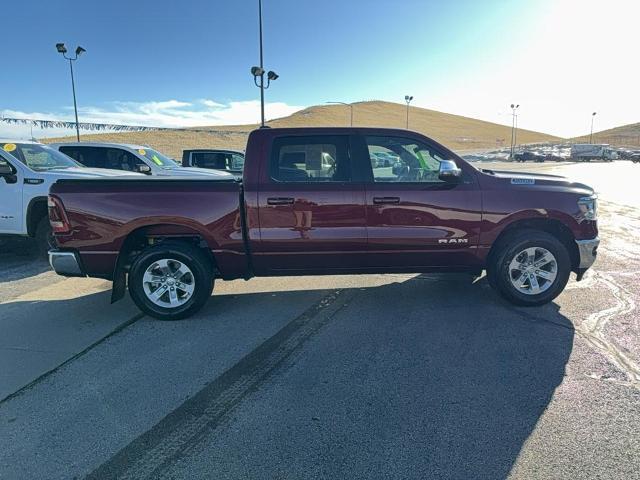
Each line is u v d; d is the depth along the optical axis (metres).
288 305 5.29
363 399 3.28
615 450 2.71
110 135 60.16
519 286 5.00
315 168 4.85
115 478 2.55
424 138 4.92
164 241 4.91
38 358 4.01
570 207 4.92
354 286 5.97
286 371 3.71
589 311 4.93
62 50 21.94
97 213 4.73
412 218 4.80
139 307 4.86
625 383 3.45
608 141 127.94
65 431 2.97
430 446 2.76
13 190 7.21
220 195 4.73
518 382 3.48
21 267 7.31
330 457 2.68
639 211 12.27
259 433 2.91
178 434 2.92
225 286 6.08
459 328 4.51
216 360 3.93
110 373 3.73
